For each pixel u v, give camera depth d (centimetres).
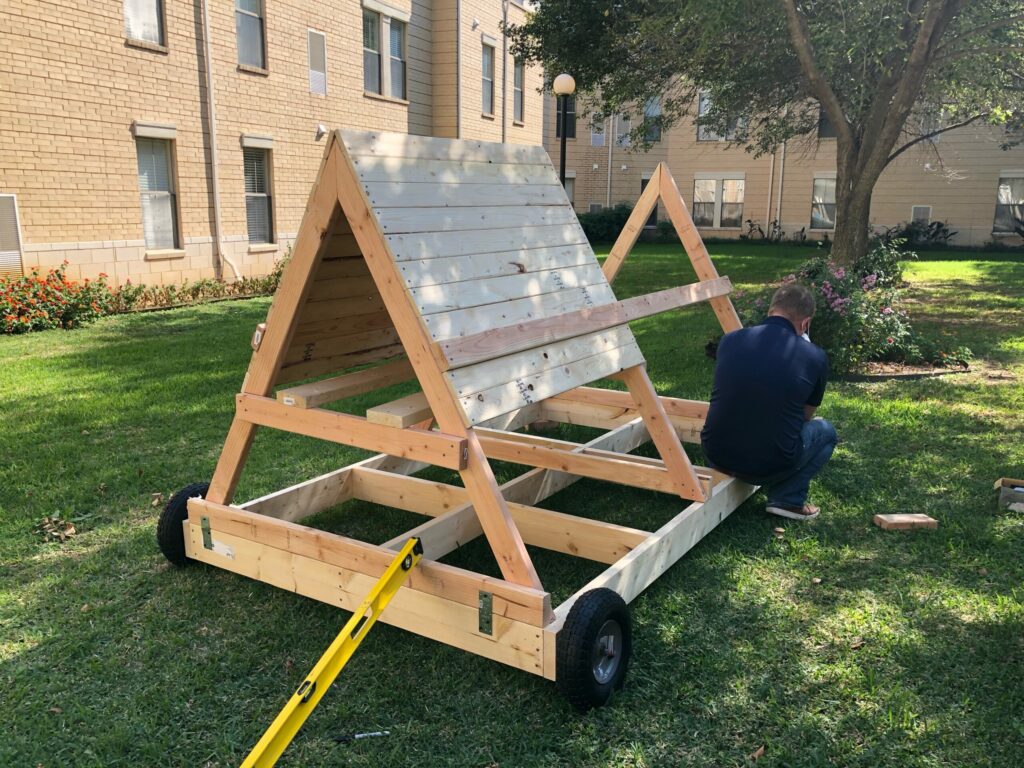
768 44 1172
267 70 1520
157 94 1300
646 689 287
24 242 1123
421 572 301
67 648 313
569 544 386
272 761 220
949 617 333
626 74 1512
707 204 2953
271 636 322
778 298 421
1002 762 247
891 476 495
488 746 258
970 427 593
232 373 801
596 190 3178
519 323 329
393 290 296
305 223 314
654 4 1265
